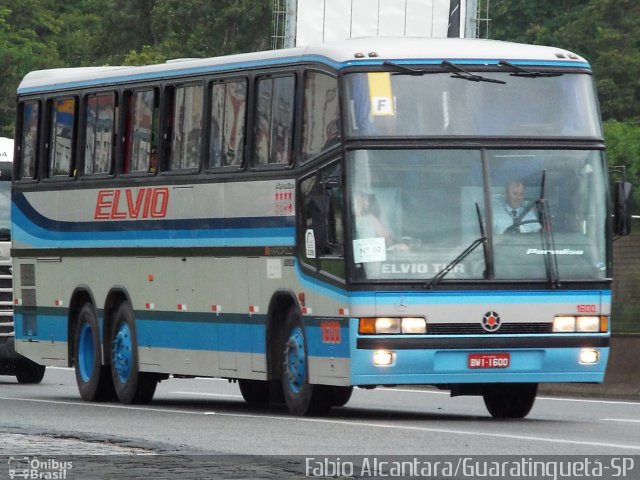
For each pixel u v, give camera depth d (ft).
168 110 109.60
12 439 78.54
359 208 90.53
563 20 424.05
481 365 90.84
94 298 117.29
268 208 98.68
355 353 90.07
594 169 93.66
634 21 415.85
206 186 104.68
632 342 125.18
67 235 120.26
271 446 75.00
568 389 129.80
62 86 121.39
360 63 92.07
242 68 101.96
